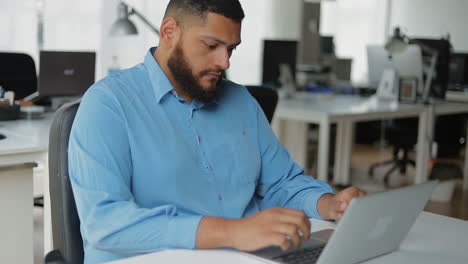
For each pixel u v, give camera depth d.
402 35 4.75
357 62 8.89
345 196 1.38
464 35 8.18
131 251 1.19
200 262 1.09
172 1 1.34
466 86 6.18
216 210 1.38
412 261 1.16
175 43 1.33
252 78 7.06
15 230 2.33
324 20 8.51
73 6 5.41
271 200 1.56
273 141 1.58
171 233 1.15
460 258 1.19
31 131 2.66
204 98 1.37
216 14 1.28
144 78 1.37
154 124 1.34
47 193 2.37
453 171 4.78
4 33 5.10
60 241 1.32
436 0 8.41
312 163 5.43
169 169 1.32
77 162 1.24
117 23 3.80
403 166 5.41
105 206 1.20
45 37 5.31
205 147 1.40
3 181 2.28
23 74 3.65
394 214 1.11
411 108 4.35
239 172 1.44
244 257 1.12
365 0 8.80
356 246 1.08
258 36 7.03
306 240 1.19
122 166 1.27
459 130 6.55
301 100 4.54
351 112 3.93
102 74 5.62
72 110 1.34
